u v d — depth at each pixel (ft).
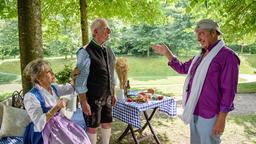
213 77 9.39
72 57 75.61
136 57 86.48
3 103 13.17
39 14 14.24
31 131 10.05
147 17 29.86
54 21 29.40
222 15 21.21
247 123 20.11
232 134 17.67
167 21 32.45
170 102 14.83
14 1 24.17
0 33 63.41
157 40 84.58
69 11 28.40
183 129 18.47
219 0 19.25
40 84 10.03
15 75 63.98
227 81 9.16
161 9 30.58
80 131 10.44
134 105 13.48
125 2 25.61
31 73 9.95
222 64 9.25
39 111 9.49
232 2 24.76
